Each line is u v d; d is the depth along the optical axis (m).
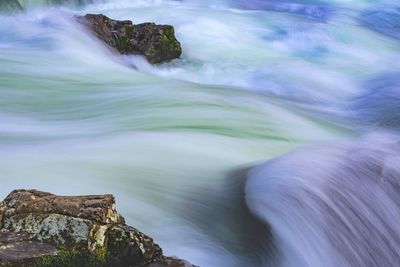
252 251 5.70
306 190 6.59
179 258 4.91
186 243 5.64
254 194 6.62
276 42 17.69
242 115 10.63
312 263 5.92
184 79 14.08
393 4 25.03
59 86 11.48
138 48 14.32
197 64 14.99
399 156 7.68
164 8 20.55
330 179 6.84
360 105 12.93
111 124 9.52
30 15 17.22
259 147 9.24
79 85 11.66
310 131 10.72
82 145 8.04
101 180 6.73
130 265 4.50
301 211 6.34
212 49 16.33
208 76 14.34
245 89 13.22
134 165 7.32
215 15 19.64
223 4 22.55
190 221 6.07
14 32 14.53
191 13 19.77
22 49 13.42
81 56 13.33
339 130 11.22
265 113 10.92
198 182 7.09
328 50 17.61
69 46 13.62
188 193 6.73
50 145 8.05
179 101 10.86
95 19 14.70
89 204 4.62
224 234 5.89
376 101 13.04
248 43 17.38
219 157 8.21
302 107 12.38
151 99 10.87
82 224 4.41
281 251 5.86
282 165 7.19
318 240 6.16
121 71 12.90
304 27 19.17
